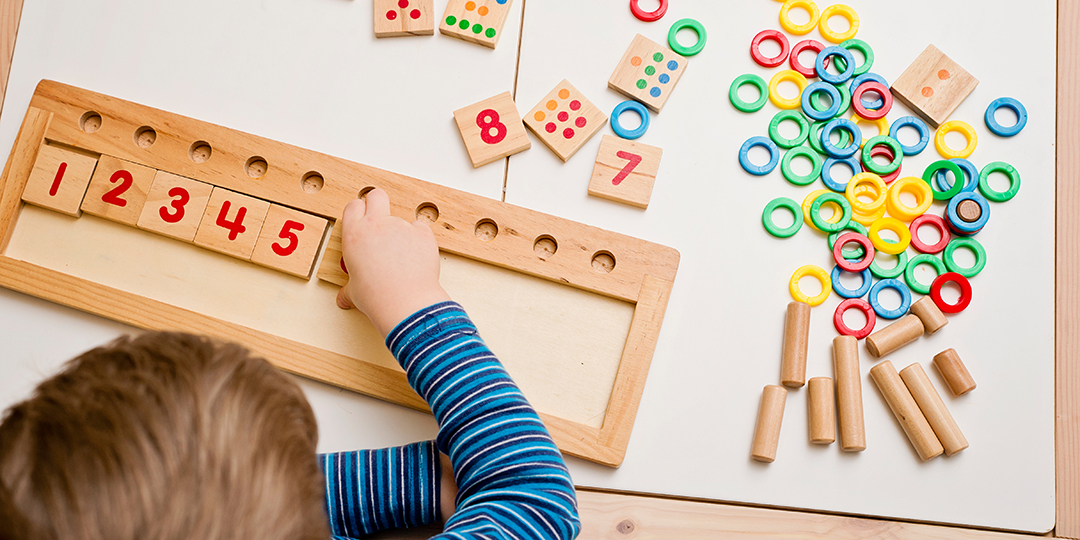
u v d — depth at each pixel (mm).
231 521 311
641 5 819
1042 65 824
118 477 300
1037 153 803
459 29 786
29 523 289
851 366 726
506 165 768
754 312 750
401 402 691
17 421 318
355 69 785
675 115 790
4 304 715
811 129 788
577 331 717
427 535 661
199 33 784
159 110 746
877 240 762
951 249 771
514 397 562
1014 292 770
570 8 810
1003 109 817
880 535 706
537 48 800
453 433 552
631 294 718
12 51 770
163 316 704
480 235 736
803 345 727
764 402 717
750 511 706
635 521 695
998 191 791
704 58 806
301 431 369
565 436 690
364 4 800
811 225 770
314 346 700
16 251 723
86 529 292
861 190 780
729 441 720
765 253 764
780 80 801
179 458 314
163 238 727
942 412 723
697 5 819
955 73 807
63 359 704
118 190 726
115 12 784
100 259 722
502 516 508
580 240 729
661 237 761
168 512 302
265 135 763
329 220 729
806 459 720
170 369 346
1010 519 719
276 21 792
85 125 750
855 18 815
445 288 719
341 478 613
